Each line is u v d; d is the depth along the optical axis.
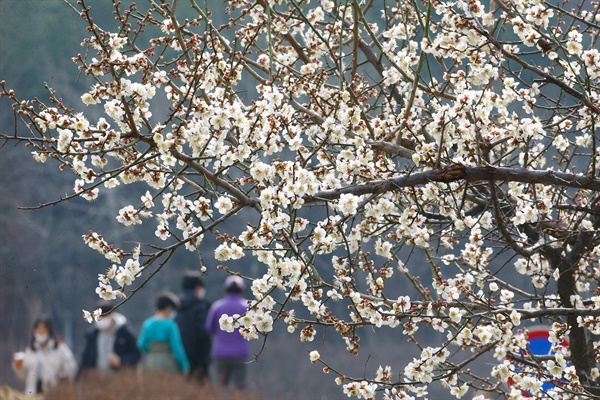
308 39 12.13
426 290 10.48
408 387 9.60
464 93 9.27
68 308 58.06
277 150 9.03
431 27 10.16
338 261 9.34
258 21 11.69
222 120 8.70
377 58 12.91
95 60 8.70
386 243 9.64
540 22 9.53
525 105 9.90
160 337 25.97
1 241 40.94
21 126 23.38
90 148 8.77
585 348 10.90
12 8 15.90
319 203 9.73
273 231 8.73
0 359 41.31
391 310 9.91
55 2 16.20
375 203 9.33
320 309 9.09
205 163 9.27
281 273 8.59
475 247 9.84
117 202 60.94
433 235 10.69
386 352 59.38
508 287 11.09
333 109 10.09
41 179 43.81
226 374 26.80
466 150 9.50
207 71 9.34
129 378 25.22
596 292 10.34
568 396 10.20
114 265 8.82
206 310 27.00
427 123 10.54
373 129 10.38
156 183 8.75
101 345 26.14
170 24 9.83
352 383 9.44
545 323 16.17
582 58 9.69
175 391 24.42
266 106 8.88
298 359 57.59
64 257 57.97
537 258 10.99
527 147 9.30
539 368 10.11
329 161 9.78
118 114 8.50
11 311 42.78
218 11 18.16
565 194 11.54
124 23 9.07
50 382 25.66
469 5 9.72
